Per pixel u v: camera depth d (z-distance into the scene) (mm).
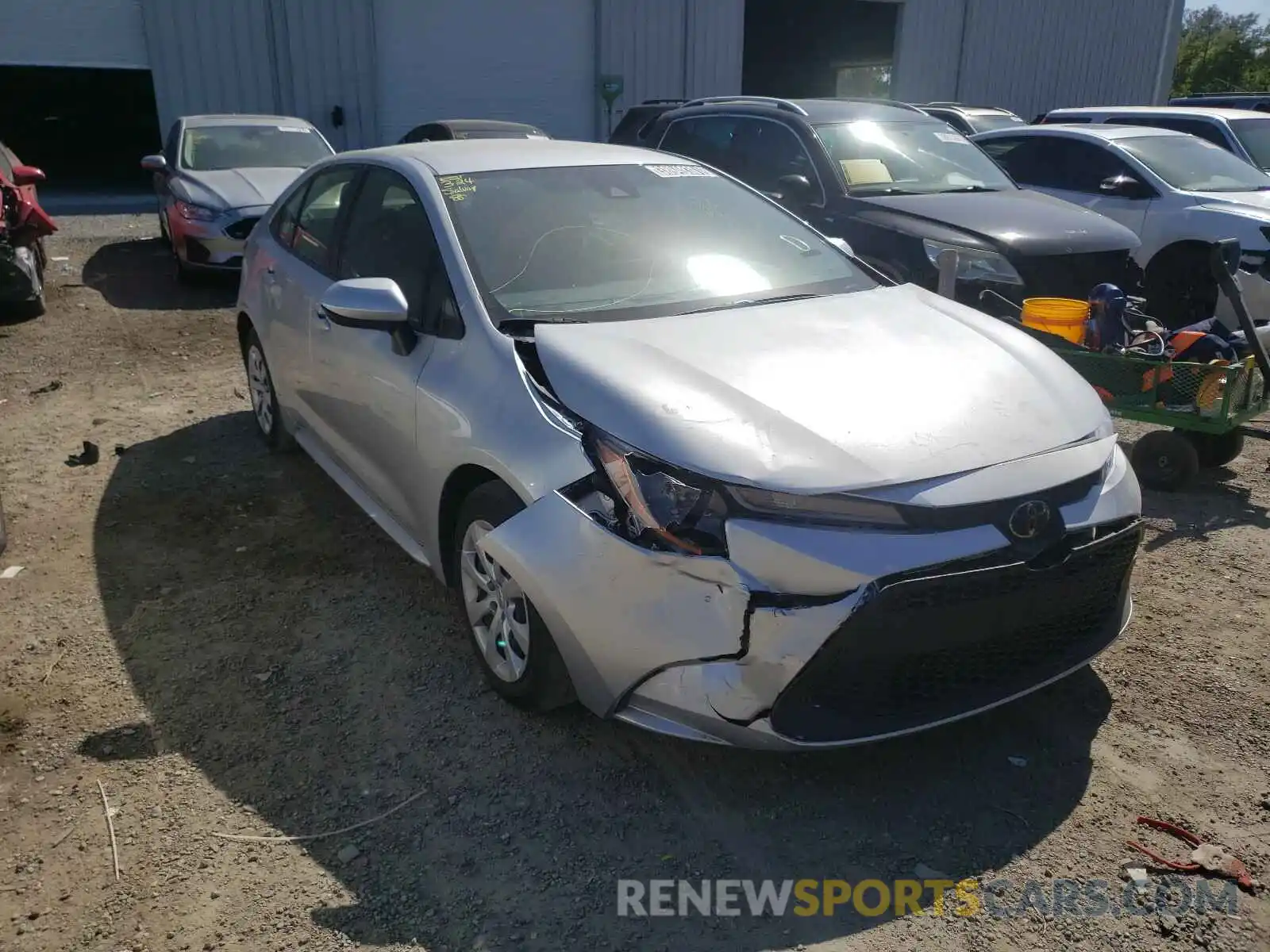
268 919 2500
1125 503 2975
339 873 2648
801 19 27359
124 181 21109
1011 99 24406
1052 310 5289
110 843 2742
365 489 4246
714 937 2461
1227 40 65125
